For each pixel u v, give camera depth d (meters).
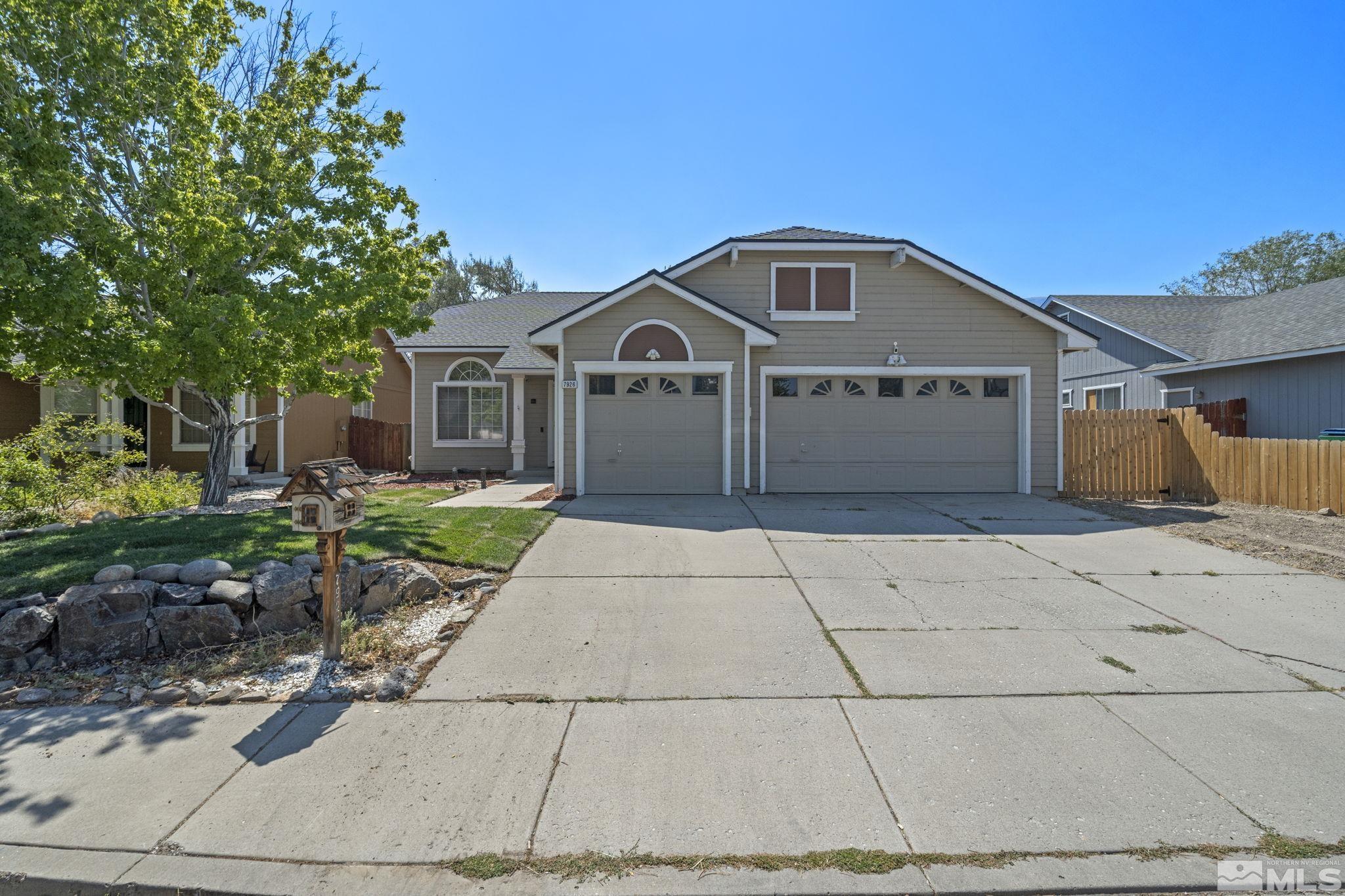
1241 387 16.47
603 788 3.22
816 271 12.26
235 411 10.66
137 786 3.26
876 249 12.09
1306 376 14.88
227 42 9.03
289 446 16.73
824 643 5.02
